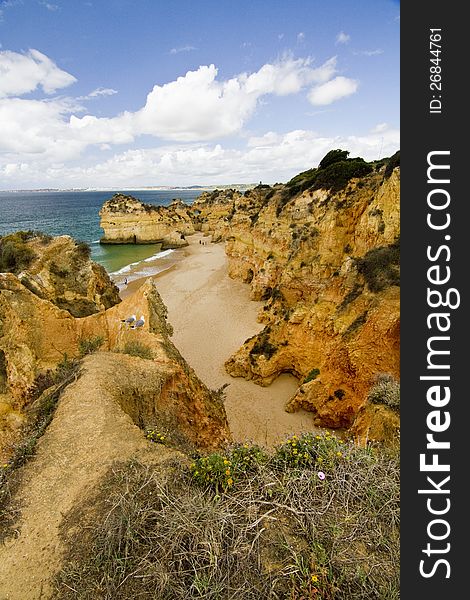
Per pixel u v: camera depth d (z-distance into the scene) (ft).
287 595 11.91
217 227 261.44
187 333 89.25
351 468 17.19
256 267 122.42
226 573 12.42
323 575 12.30
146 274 161.48
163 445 21.97
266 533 14.12
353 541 13.76
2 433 32.04
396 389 33.09
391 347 39.40
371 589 11.92
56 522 16.62
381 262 47.09
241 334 87.35
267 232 112.37
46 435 22.62
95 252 223.10
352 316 47.98
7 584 14.08
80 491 18.21
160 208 277.85
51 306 43.42
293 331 61.62
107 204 249.55
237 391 62.08
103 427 23.00
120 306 46.85
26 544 15.66
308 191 87.30
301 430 49.52
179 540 13.69
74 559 14.67
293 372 63.87
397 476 16.76
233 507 15.14
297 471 16.93
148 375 31.55
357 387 44.06
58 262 66.80
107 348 44.45
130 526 14.67
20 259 64.08
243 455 18.89
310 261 72.54
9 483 18.94
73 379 29.58
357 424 35.35
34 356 40.04
